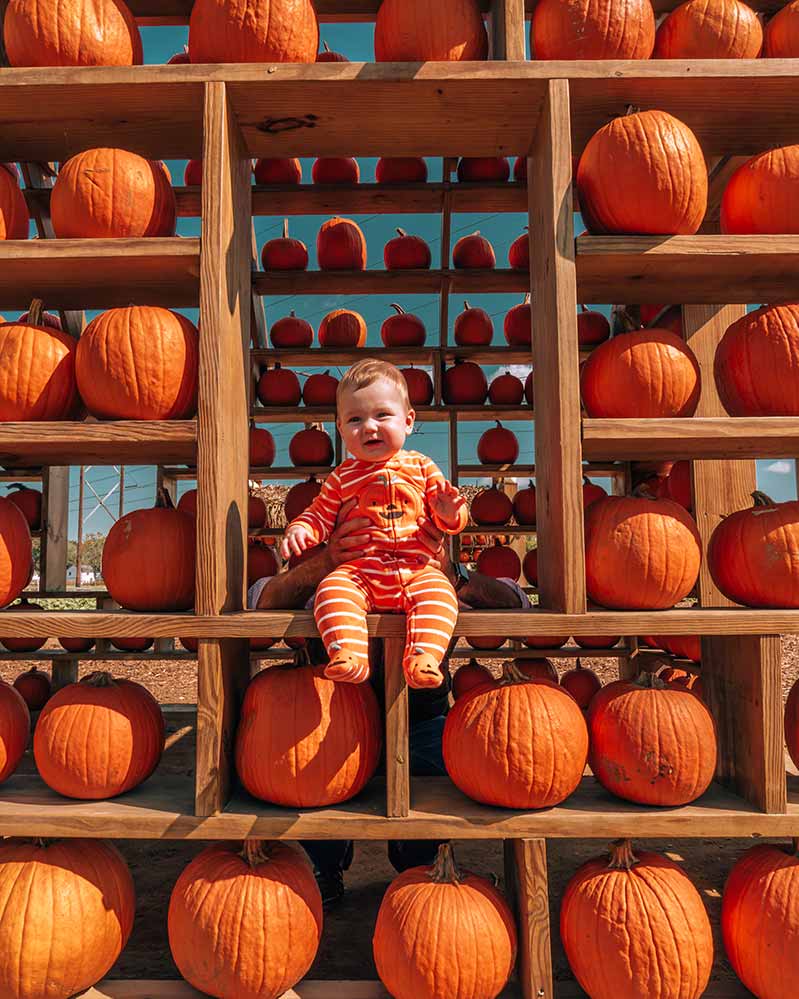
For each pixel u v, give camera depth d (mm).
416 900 1868
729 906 1986
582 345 5035
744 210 2287
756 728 2016
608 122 2434
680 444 2236
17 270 2273
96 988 1964
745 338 2223
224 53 2262
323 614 1896
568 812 1955
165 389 2164
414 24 2293
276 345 5641
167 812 1949
